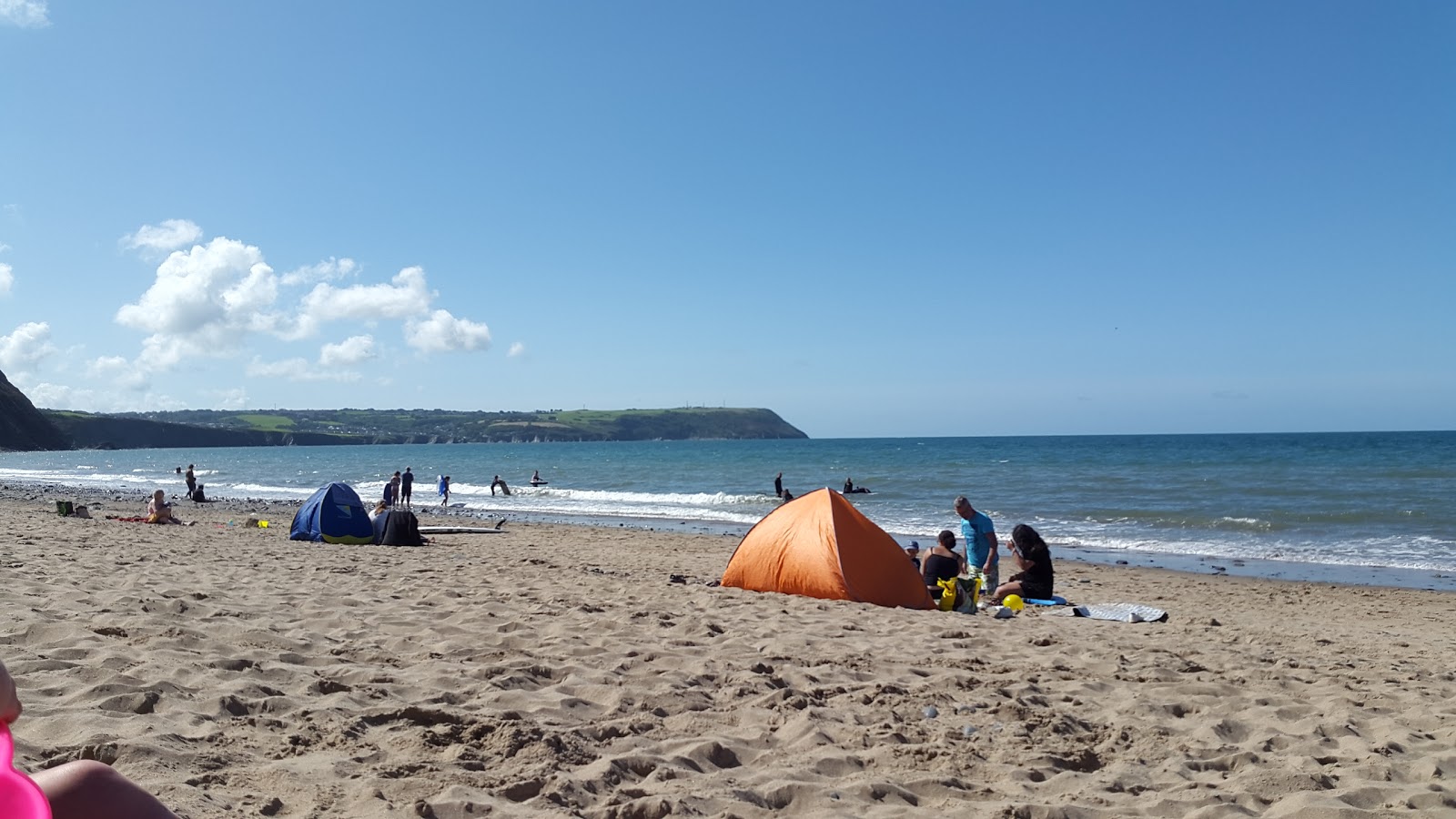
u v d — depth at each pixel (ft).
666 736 14.96
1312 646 28.81
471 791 11.57
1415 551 69.92
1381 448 260.62
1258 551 70.79
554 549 62.18
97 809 5.56
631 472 226.79
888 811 12.01
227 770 11.87
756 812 11.80
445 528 76.54
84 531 50.80
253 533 60.59
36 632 19.13
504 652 20.33
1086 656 23.22
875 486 147.84
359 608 25.52
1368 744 15.93
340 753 12.83
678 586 36.24
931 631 26.96
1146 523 90.22
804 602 33.40
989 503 114.01
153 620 20.72
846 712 16.60
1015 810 12.13
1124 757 15.01
